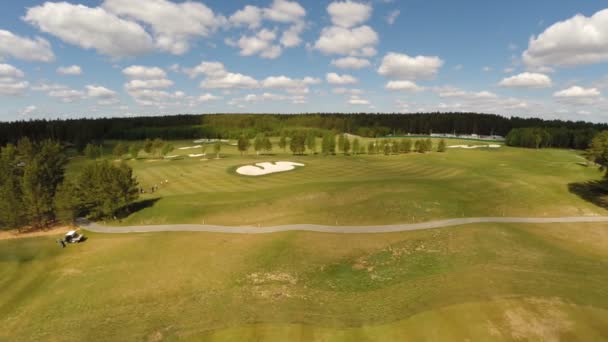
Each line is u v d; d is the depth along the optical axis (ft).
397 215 174.29
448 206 185.06
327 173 303.48
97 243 154.71
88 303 104.68
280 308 95.25
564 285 96.27
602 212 176.04
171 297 106.01
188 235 158.40
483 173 268.41
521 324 77.20
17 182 190.08
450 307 84.99
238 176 291.38
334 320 86.33
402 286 106.01
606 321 77.41
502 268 111.75
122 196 189.78
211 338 82.12
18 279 122.42
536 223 164.35
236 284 112.88
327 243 144.56
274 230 160.76
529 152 438.40
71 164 401.29
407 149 488.02
